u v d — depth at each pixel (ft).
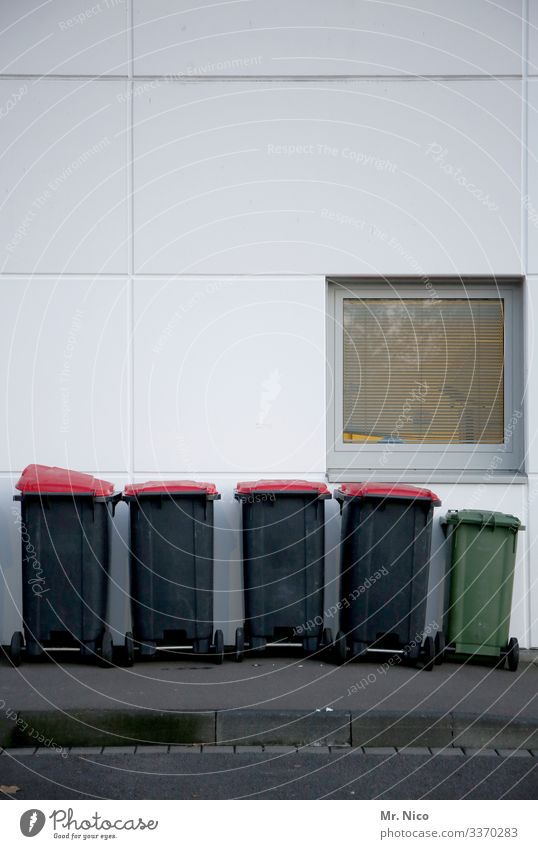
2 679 22.57
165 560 24.34
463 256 26.73
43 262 26.43
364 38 26.61
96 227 26.53
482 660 25.35
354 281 27.12
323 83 26.61
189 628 24.38
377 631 24.39
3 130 26.37
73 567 23.93
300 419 26.63
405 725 20.04
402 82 26.66
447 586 25.44
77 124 26.48
